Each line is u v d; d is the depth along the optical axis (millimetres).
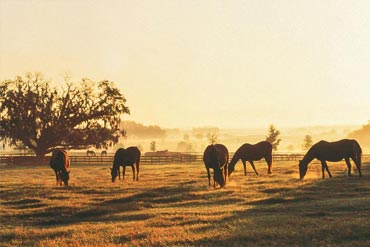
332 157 30734
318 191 24594
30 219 19750
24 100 72938
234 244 13008
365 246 12281
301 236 13609
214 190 26250
